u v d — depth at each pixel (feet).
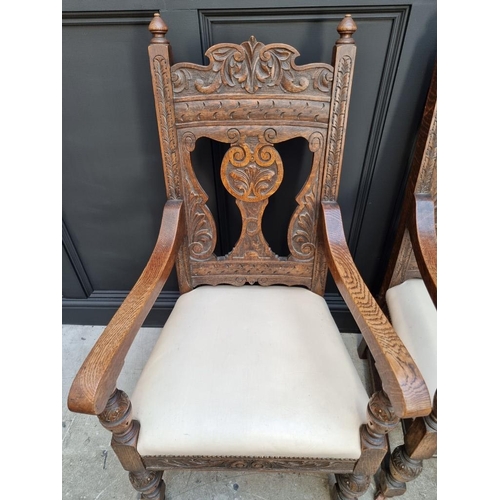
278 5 2.61
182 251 2.97
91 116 3.22
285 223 3.79
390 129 3.12
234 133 2.61
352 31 2.29
